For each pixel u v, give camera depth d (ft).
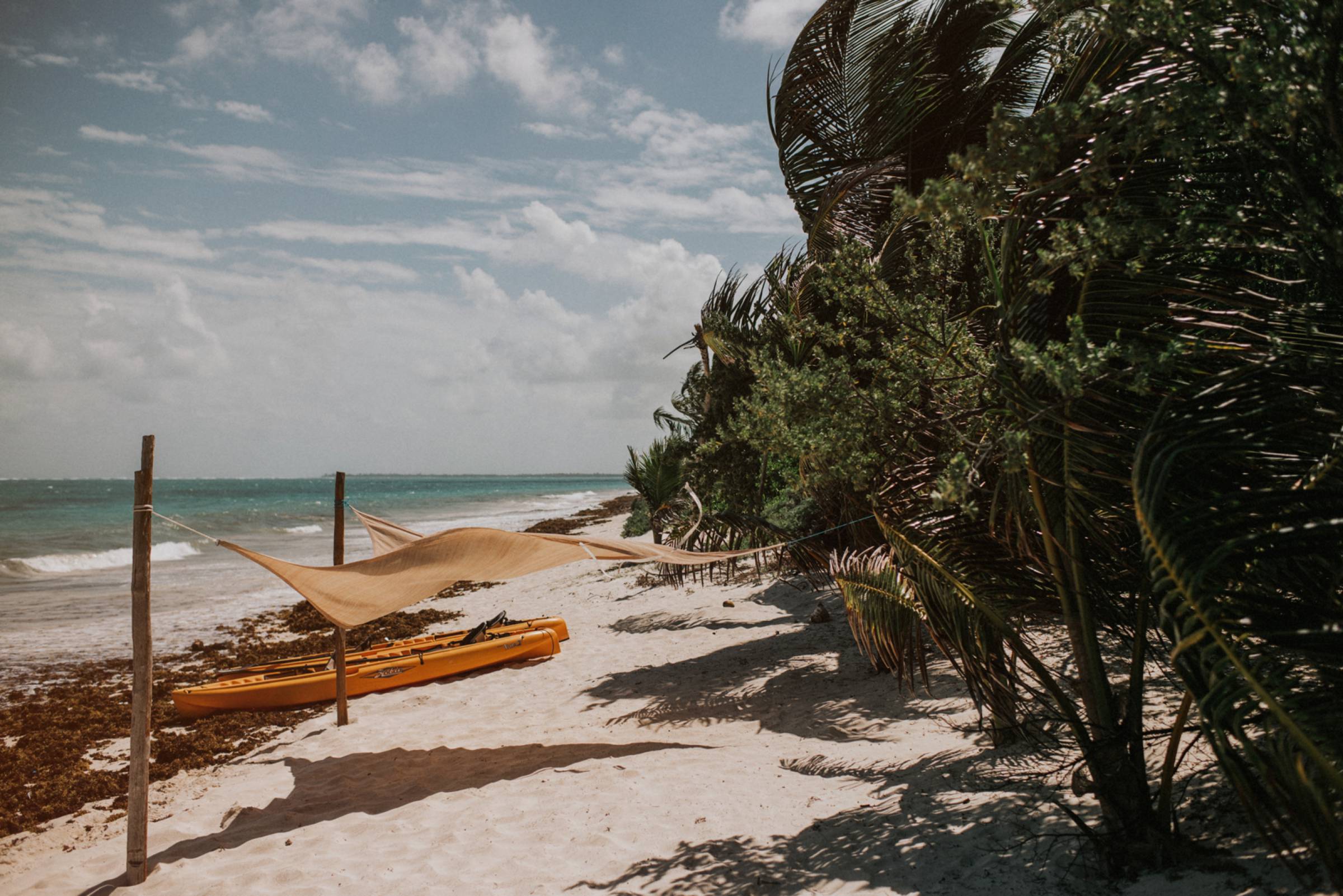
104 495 282.36
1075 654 12.05
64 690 36.17
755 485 41.32
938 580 13.28
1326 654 7.28
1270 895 9.37
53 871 17.89
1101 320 10.61
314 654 41.06
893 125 29.84
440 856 16.25
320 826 18.78
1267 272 11.43
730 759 21.33
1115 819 11.55
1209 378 9.29
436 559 21.42
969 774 16.55
